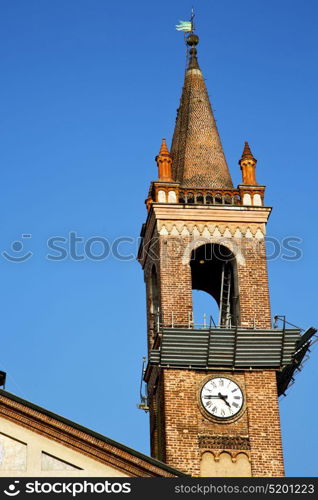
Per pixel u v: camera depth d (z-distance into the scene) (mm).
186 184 130125
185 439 116750
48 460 95312
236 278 125438
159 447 121500
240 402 119125
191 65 142375
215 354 120125
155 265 127500
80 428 96500
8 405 96562
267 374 120688
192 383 119438
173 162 134000
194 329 119562
